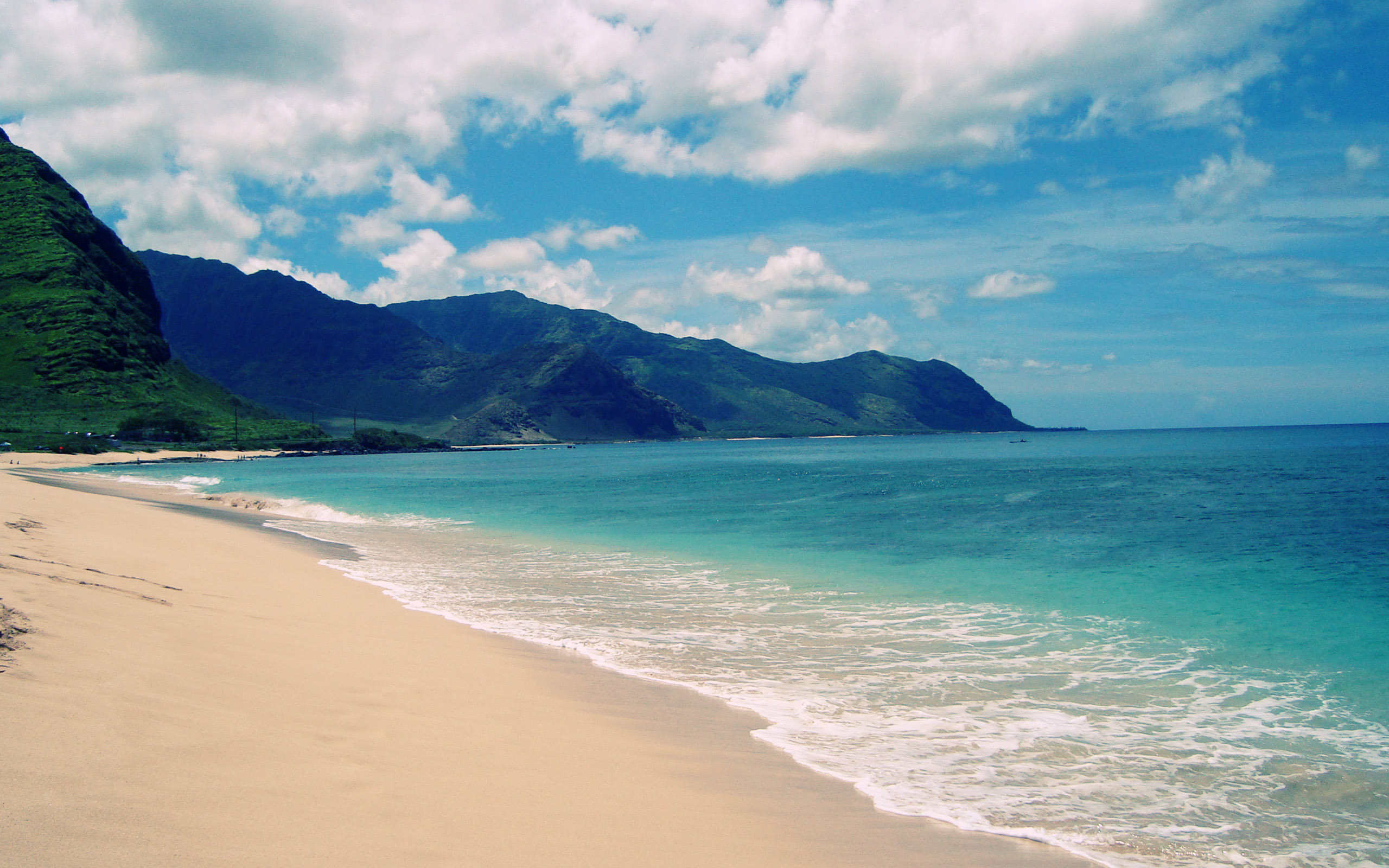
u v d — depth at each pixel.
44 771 5.41
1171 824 7.32
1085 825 7.23
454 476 94.31
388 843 5.44
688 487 67.81
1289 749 9.30
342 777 6.51
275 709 7.98
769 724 9.88
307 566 21.38
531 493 60.84
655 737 9.09
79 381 182.75
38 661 7.52
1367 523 34.72
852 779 8.15
